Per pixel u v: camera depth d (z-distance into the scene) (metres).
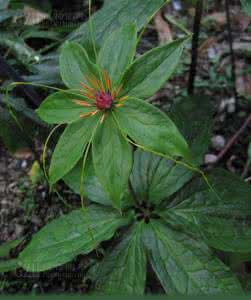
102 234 0.41
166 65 0.29
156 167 0.44
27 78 0.45
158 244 0.40
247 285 0.43
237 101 0.67
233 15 0.72
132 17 0.37
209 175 0.42
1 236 0.60
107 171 0.30
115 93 0.31
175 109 0.45
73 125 0.31
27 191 0.63
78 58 0.32
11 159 0.67
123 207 0.43
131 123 0.29
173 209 0.42
